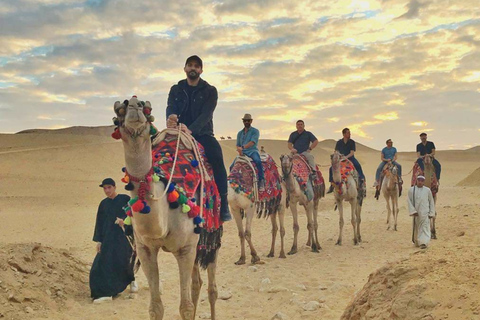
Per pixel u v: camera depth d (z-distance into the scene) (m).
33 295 7.42
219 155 6.50
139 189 4.63
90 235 16.45
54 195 31.44
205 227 5.72
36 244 8.62
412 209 12.41
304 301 7.53
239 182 10.84
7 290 7.28
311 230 13.15
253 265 10.87
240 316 7.16
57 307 7.46
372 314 4.66
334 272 9.72
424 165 14.95
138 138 4.46
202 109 6.63
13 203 27.34
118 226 8.23
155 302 5.18
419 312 4.13
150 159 4.68
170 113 6.65
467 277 4.35
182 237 5.22
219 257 12.14
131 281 8.37
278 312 6.76
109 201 8.34
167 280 9.53
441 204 23.55
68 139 72.44
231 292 8.38
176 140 5.89
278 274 9.66
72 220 20.34
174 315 7.32
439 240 13.27
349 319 5.11
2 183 37.38
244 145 11.38
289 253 12.30
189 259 5.35
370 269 9.91
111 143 58.72
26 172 43.31
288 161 11.91
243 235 11.16
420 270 4.77
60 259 8.80
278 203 11.74
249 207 11.02
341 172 13.22
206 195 5.84
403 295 4.34
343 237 14.77
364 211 21.50
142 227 4.82
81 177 42.78
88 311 7.41
